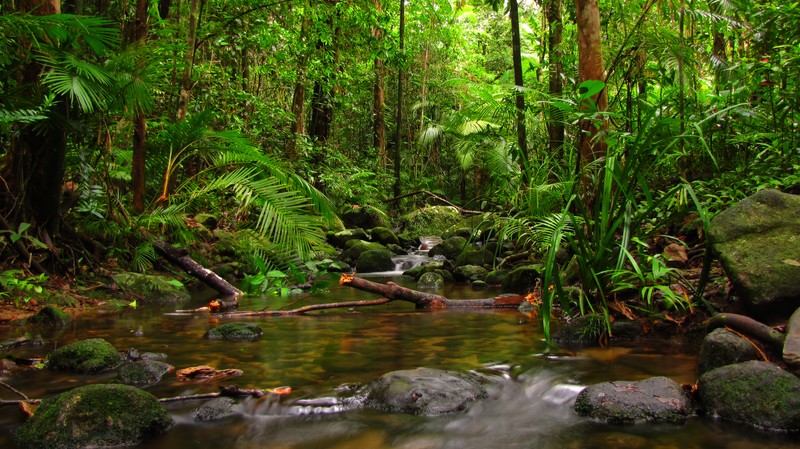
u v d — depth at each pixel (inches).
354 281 166.4
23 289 157.1
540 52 344.8
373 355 107.3
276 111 387.2
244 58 429.7
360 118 671.8
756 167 159.9
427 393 79.3
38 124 163.2
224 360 103.8
